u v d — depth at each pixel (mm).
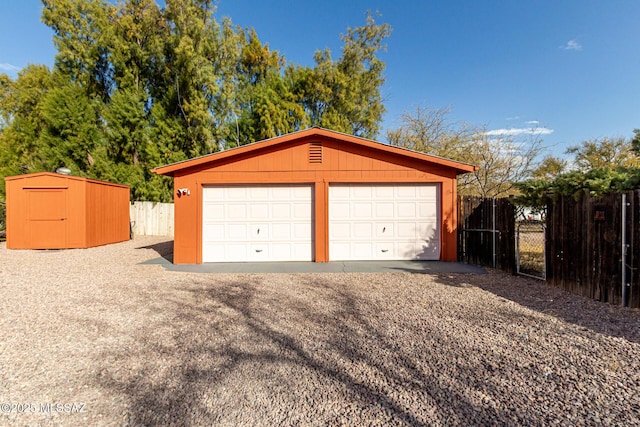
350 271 6938
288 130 18703
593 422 1987
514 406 2162
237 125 18625
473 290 5301
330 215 8148
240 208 8133
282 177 8023
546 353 2949
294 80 20531
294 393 2346
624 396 2256
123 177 16453
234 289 5445
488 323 3744
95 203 11547
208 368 2729
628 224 4262
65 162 16125
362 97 21062
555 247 5488
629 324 3646
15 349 3109
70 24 17391
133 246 11719
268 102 18094
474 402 2215
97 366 2770
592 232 4738
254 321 3875
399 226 8164
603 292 4562
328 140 8047
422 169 8047
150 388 2428
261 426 1984
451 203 8047
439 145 15633
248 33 20594
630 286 4238
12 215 10680
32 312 4219
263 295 5059
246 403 2227
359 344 3195
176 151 17250
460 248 8367
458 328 3596
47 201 10703
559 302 4570
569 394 2295
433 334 3432
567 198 5215
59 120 16094
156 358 2914
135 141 17516
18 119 18281
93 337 3395
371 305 4496
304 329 3609
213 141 17328
